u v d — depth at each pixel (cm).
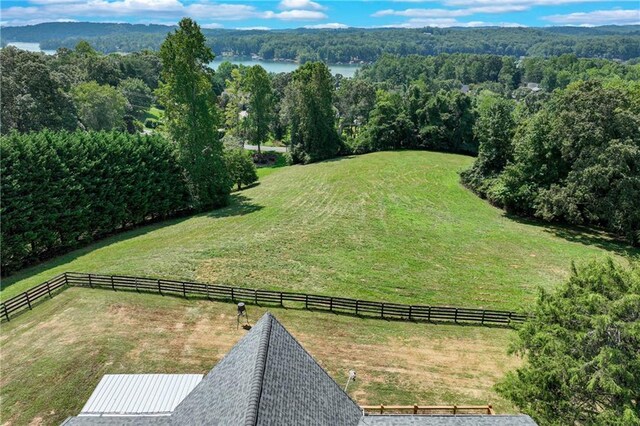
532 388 1214
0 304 2242
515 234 3412
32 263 3012
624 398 1032
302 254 2906
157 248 3027
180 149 4019
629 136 3209
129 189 3566
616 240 3331
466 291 2481
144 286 2358
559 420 1162
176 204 4075
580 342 1153
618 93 3275
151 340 1920
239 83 7600
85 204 3241
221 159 4259
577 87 3525
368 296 2392
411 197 4247
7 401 1548
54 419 1473
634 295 1081
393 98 7112
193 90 3916
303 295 2247
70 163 3150
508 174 3775
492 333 2075
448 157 6094
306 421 990
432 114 6625
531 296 2431
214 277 2525
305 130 6306
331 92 6438
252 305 2241
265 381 988
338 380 1720
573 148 3388
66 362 1741
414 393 1662
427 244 3156
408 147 6794
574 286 1291
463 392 1675
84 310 2142
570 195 3334
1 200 2747
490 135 4266
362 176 4991
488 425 1112
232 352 1188
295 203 4141
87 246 3316
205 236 3269
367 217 3694
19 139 2897
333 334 2028
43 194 2966
